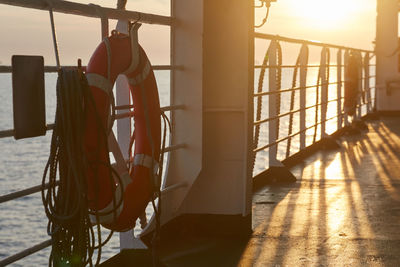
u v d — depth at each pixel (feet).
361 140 31.68
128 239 11.00
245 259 11.43
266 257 11.56
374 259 11.30
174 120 12.48
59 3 7.91
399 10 45.24
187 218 13.23
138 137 9.52
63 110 7.50
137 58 8.99
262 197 17.44
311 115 329.52
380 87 46.34
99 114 8.04
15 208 203.72
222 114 13.02
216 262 11.23
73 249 7.77
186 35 12.15
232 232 13.05
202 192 13.14
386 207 15.89
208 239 12.87
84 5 8.55
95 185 7.81
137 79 9.25
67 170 7.67
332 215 15.05
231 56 12.87
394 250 11.89
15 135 7.30
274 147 20.03
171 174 12.52
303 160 24.99
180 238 12.92
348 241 12.60
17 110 7.34
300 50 25.03
